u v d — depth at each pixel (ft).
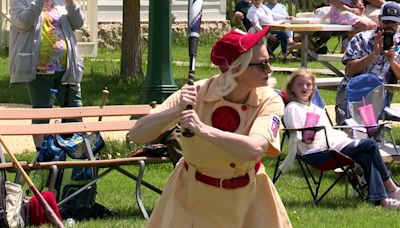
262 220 27.37
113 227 37.78
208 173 26.73
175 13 113.39
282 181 48.44
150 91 61.21
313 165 42.88
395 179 50.11
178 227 26.84
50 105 44.78
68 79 47.93
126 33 79.51
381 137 48.19
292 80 44.57
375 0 78.33
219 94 26.55
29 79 47.50
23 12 46.50
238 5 99.81
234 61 26.25
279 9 96.78
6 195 36.40
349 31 71.92
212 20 116.67
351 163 42.60
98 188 45.98
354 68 51.26
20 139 56.08
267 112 26.55
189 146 26.35
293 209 41.86
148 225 27.66
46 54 47.37
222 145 25.40
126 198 44.04
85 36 99.04
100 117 43.75
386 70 51.31
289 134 43.24
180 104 25.80
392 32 50.72
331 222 39.58
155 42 61.21
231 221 27.09
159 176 49.19
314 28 66.95
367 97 48.80
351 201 43.75
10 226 35.94
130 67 79.51
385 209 42.27
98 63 91.15
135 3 79.20
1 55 95.45
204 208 26.89
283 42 100.63
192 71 26.81
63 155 40.42
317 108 44.75
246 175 26.99
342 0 75.31
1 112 40.32
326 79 67.97
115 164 39.22
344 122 48.26
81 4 97.96
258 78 26.37
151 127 26.11
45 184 40.96
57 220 33.86
